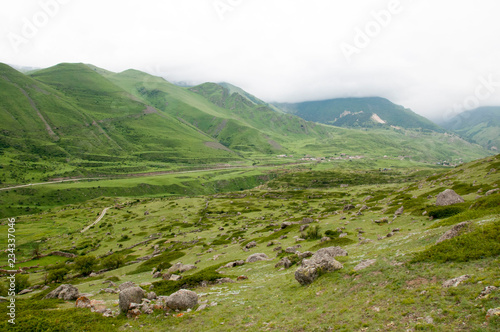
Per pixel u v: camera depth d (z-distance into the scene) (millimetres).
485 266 21766
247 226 128750
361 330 19453
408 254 29344
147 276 75500
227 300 33344
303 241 66625
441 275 22953
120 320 30641
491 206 41938
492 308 16453
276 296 31812
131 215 199875
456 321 16859
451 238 28547
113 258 102062
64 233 170375
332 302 25391
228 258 70500
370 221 71188
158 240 130250
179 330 26703
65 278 93875
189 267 65562
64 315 31641
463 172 112625
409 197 95375
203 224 152625
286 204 189125
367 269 29328
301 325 22734
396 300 21734
